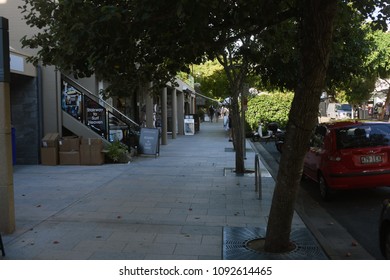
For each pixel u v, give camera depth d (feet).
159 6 17.81
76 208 27.02
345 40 39.24
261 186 31.68
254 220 24.34
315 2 16.57
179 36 20.93
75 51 21.91
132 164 47.67
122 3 19.89
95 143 46.93
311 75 16.97
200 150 63.52
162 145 72.23
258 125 88.12
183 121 99.40
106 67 22.81
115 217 24.85
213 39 22.20
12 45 48.21
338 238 22.22
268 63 35.32
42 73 48.19
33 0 26.12
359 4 24.71
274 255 18.30
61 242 20.16
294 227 22.86
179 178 38.32
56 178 38.27
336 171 29.09
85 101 49.98
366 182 28.89
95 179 37.76
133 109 72.38
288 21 27.81
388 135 29.96
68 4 18.63
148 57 24.07
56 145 46.85
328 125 31.99
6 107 21.11
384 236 17.81
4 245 19.70
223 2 19.53
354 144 29.55
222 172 41.78
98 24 18.15
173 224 23.40
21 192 32.04
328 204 29.94
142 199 29.71
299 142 17.58
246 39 34.32
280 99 90.99
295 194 18.42
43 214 25.49
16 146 47.85
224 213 25.89
